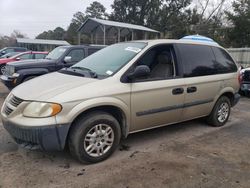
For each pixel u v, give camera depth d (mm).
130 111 4004
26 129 3320
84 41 45594
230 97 5879
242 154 4277
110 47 5004
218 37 30438
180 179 3430
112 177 3432
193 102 4875
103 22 28500
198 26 36844
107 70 4102
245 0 26578
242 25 26016
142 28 32031
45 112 3346
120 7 52312
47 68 8312
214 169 3729
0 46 66875
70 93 3482
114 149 3982
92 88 3648
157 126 4535
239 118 6504
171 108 4520
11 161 3791
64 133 3430
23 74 7895
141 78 4121
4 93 9273
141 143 4602
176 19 42688
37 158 3902
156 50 4496
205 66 5102
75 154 3641
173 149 4379
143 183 3311
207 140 4855
